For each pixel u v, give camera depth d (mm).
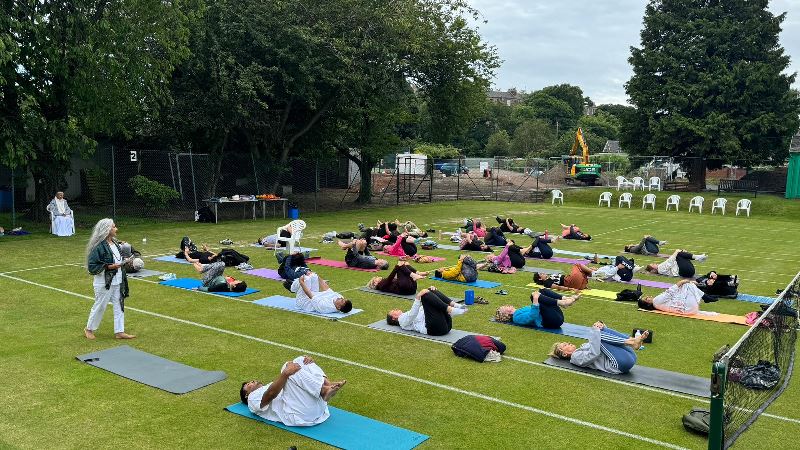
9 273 14289
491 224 28859
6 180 28328
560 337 10242
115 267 9328
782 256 20469
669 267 16359
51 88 21812
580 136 59094
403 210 34875
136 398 7219
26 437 6133
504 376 8320
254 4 26719
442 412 7070
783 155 44344
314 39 26484
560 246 21922
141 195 27078
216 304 11852
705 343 10172
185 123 27484
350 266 16219
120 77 22531
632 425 6840
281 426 6551
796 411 7434
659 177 47531
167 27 23391
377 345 9555
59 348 8984
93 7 21609
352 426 6590
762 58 44812
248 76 25969
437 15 32938
